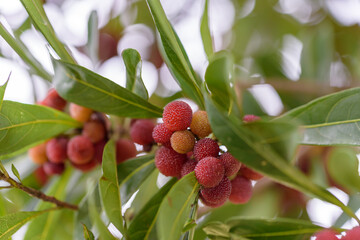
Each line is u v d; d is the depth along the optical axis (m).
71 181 0.54
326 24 0.64
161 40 0.41
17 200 0.53
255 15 0.71
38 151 0.51
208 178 0.38
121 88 0.42
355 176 0.47
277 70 0.65
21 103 0.45
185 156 0.41
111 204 0.39
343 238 0.40
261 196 0.59
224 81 0.39
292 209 0.59
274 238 0.43
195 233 0.52
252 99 0.58
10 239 0.49
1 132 0.45
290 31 0.70
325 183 0.54
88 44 0.53
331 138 0.40
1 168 0.43
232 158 0.39
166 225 0.36
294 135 0.34
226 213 0.55
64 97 0.41
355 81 0.63
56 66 0.41
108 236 0.37
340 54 0.66
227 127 0.35
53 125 0.48
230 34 0.69
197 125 0.40
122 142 0.48
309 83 0.60
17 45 0.47
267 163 0.36
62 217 0.53
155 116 0.43
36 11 0.43
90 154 0.49
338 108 0.40
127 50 0.42
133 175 0.46
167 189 0.42
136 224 0.41
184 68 0.41
